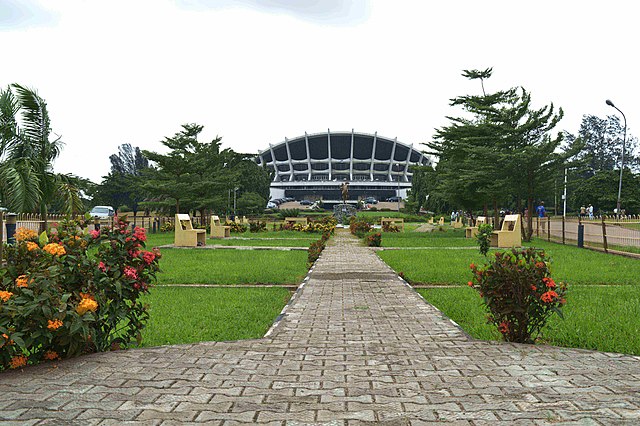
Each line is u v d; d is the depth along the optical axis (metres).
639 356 4.39
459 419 2.91
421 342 5.04
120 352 4.48
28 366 3.97
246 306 7.44
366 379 3.74
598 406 3.11
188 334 5.68
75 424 2.83
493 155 22.89
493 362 4.20
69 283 4.23
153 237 26.75
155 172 34.47
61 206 18.00
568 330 5.46
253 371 3.95
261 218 60.22
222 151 37.88
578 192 48.84
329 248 18.95
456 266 12.34
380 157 126.06
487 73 26.48
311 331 5.61
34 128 16.25
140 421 2.88
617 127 68.19
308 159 120.88
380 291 8.70
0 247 4.82
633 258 14.65
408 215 66.44
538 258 4.96
